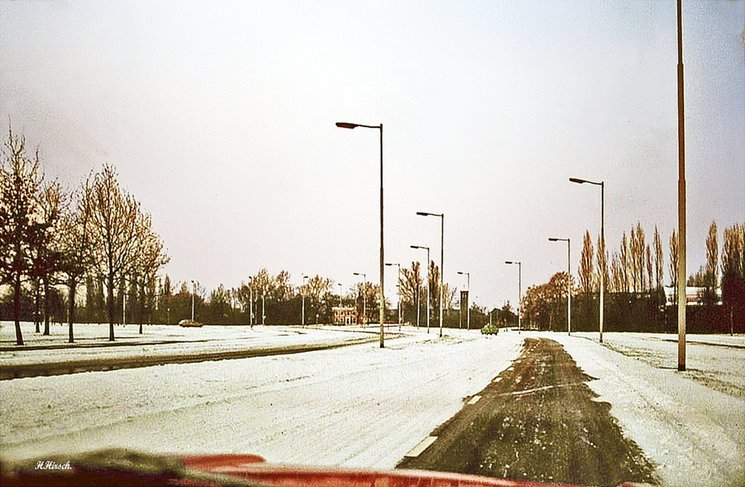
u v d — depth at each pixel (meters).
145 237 52.78
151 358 28.56
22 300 52.75
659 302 98.38
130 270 48.44
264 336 61.75
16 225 36.47
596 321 104.62
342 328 105.56
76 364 24.78
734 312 87.94
